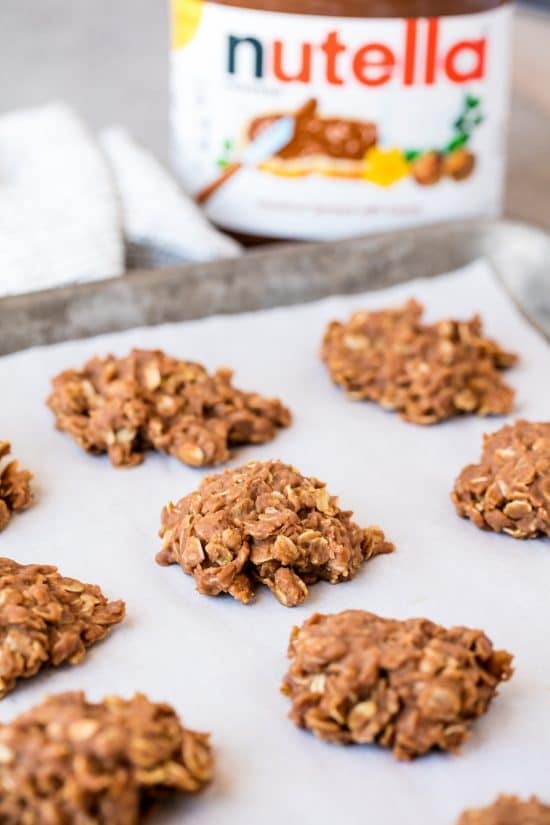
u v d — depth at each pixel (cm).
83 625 44
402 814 41
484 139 59
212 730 42
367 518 49
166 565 47
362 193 59
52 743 39
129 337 55
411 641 42
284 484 47
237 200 60
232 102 59
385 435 52
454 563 47
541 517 48
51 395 52
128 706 40
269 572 46
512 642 45
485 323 57
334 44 57
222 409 51
